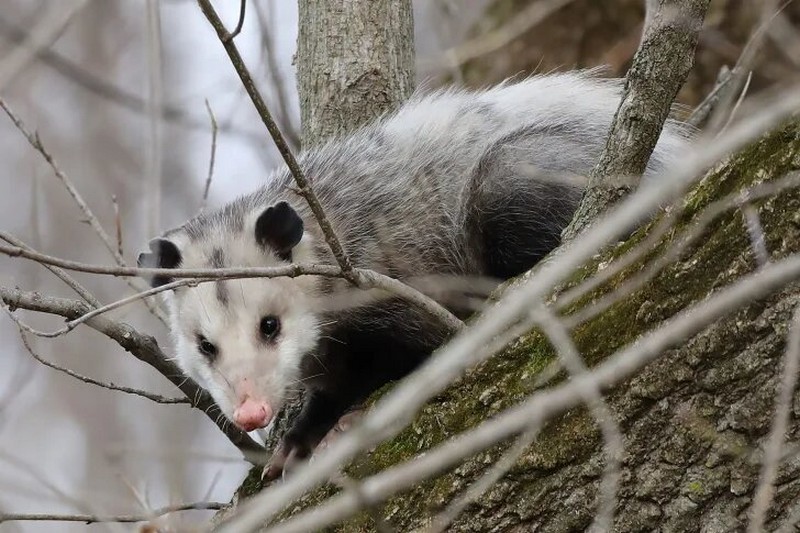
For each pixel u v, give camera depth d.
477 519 4.91
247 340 6.40
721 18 10.25
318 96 7.59
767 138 4.43
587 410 4.71
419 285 6.83
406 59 7.71
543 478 4.81
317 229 6.89
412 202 7.11
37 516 5.74
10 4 12.92
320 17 7.64
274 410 6.29
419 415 5.16
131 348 6.11
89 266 4.25
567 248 5.10
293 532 3.44
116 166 13.83
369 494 3.41
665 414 4.58
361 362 6.82
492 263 7.12
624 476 4.67
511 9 11.32
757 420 4.41
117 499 8.34
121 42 14.52
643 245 4.58
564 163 7.10
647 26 5.69
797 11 10.15
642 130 5.29
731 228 4.45
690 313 4.42
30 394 12.56
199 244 6.80
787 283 4.28
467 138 7.34
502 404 4.95
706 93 10.19
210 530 6.03
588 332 4.78
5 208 13.55
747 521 4.48
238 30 4.45
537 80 7.94
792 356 3.74
